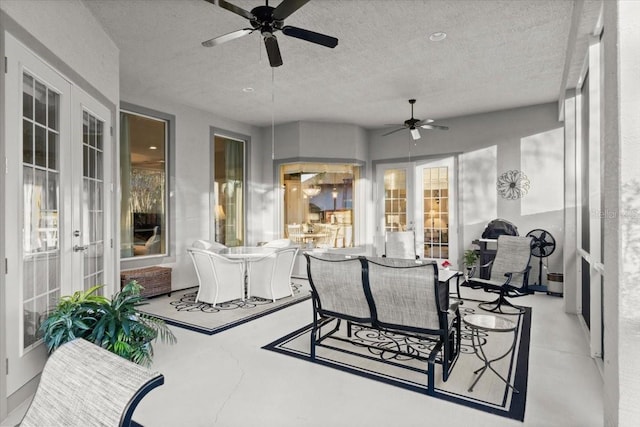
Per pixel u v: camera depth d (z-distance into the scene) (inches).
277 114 254.2
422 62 166.1
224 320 165.0
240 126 275.3
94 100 130.4
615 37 59.3
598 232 123.0
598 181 122.7
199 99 220.7
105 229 140.8
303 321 163.9
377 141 297.0
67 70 110.4
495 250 231.6
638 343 56.3
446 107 237.1
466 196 257.4
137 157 212.8
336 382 104.6
